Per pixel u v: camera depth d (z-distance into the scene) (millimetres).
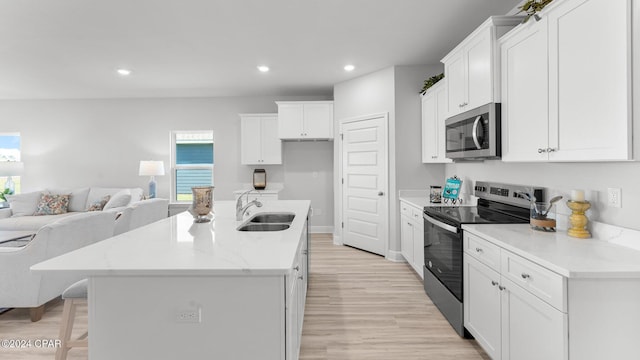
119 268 1192
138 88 5043
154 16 2717
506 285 1643
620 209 1580
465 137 2482
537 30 1717
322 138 5043
